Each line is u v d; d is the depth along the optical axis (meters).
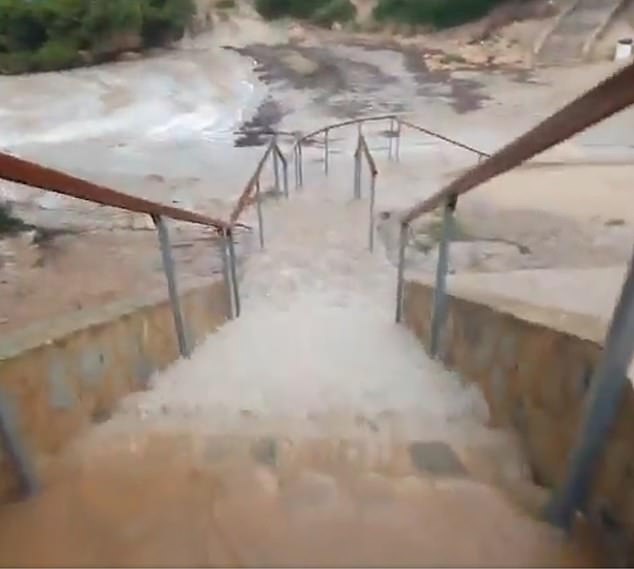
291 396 2.69
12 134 12.95
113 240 8.09
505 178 9.31
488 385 2.28
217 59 17.86
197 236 8.07
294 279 6.61
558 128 1.40
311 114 13.96
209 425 2.17
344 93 15.22
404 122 11.89
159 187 10.30
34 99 14.99
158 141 12.60
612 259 6.61
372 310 5.55
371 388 2.75
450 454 1.73
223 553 1.28
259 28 20.22
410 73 16.48
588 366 1.48
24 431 1.79
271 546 1.28
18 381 1.84
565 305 4.11
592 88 1.22
